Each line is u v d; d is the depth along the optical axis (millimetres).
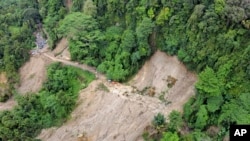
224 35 61219
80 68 80812
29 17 96938
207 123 60406
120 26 80375
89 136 69188
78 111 73375
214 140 58219
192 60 66500
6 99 84250
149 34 73312
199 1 66375
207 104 60500
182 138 60344
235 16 59406
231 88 59438
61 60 84688
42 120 74438
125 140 65625
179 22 68312
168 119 64312
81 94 75750
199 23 64188
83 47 80438
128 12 77125
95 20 82812
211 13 62562
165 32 70938
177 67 69750
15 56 88062
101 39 79312
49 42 90125
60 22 88562
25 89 84062
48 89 78625
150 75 72875
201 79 59938
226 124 57938
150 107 67688
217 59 61969
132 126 66688
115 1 79312
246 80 58406
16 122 72500
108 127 68688
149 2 72375
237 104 57594
